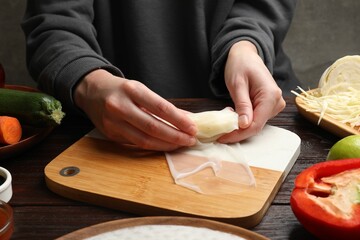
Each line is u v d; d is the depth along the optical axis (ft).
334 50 7.22
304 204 2.35
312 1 6.97
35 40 4.15
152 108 3.17
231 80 3.72
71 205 2.79
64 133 3.61
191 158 3.14
